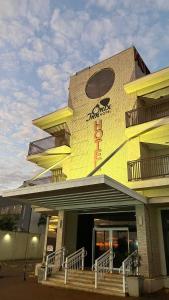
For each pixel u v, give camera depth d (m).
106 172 14.16
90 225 14.82
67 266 11.85
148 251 10.68
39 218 33.75
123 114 15.04
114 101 15.87
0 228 27.84
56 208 14.35
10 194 11.12
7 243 24.70
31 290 10.13
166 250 11.62
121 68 16.66
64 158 16.42
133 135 13.46
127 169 12.82
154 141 13.25
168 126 12.39
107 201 12.00
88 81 18.20
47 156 17.34
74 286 10.70
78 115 17.39
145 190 12.19
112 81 16.73
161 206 12.29
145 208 11.59
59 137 18.36
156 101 14.66
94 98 17.11
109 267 12.47
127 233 13.36
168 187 11.50
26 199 12.02
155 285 10.22
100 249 14.02
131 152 13.52
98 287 10.15
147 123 12.84
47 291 9.99
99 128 15.79
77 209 13.95
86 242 14.53
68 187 9.27
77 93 18.38
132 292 9.33
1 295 9.03
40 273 12.26
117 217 14.02
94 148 15.48
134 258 10.63
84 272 11.70
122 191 9.58
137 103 14.59
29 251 27.56
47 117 18.36
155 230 11.93
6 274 14.82
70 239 14.10
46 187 9.98
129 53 16.73
